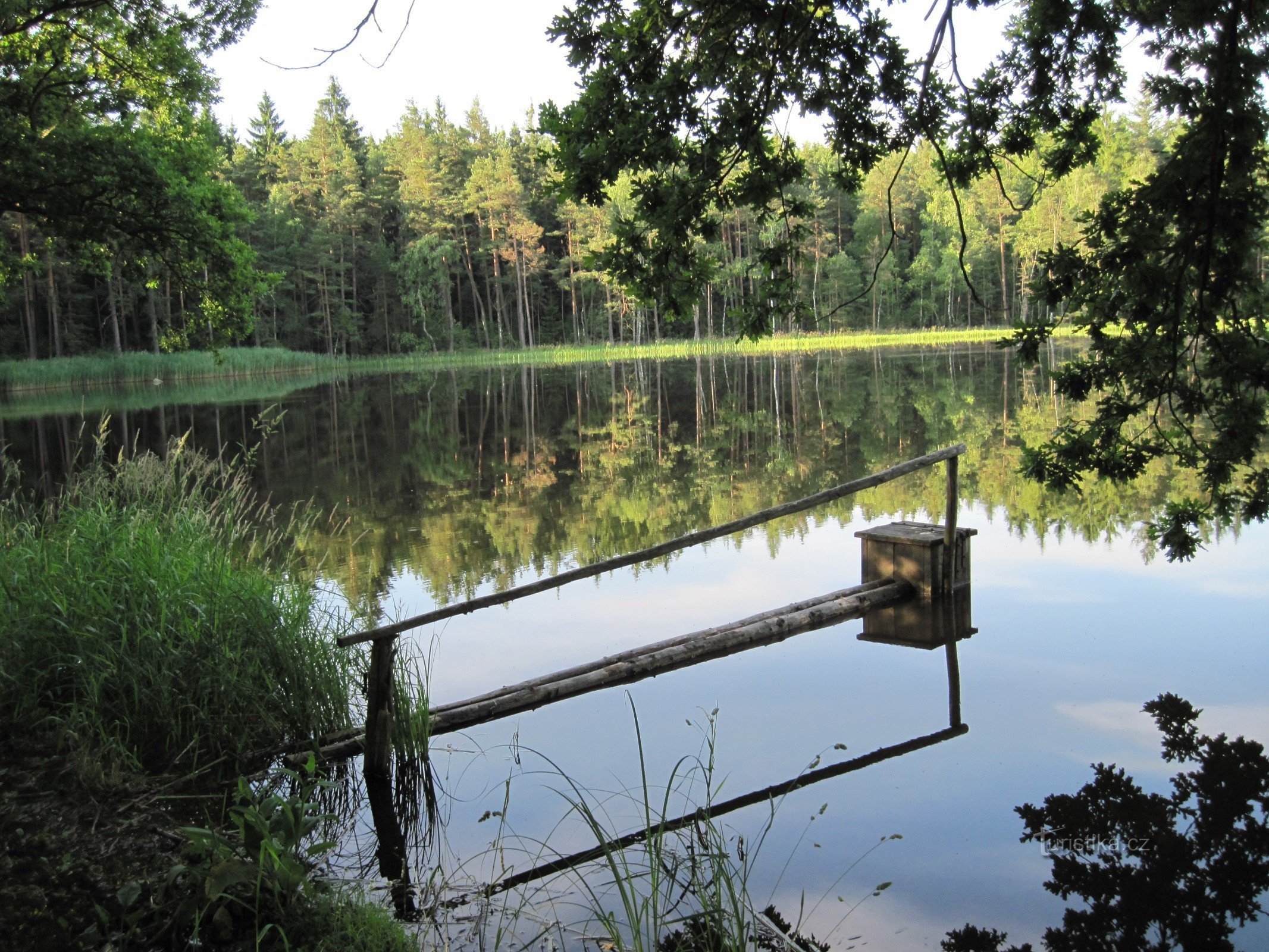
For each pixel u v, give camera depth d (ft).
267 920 10.49
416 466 53.72
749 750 16.01
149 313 179.01
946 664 19.86
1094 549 29.07
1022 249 198.29
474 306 257.75
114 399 105.70
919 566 24.48
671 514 38.06
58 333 157.58
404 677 17.76
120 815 13.43
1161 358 15.01
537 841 13.25
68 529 21.21
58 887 11.37
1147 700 17.42
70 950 10.05
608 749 16.31
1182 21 13.75
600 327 240.53
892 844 12.82
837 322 228.22
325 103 294.46
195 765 15.25
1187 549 15.75
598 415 79.87
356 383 137.39
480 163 222.07
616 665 19.97
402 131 253.85
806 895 11.66
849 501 38.75
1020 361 15.39
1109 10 14.60
